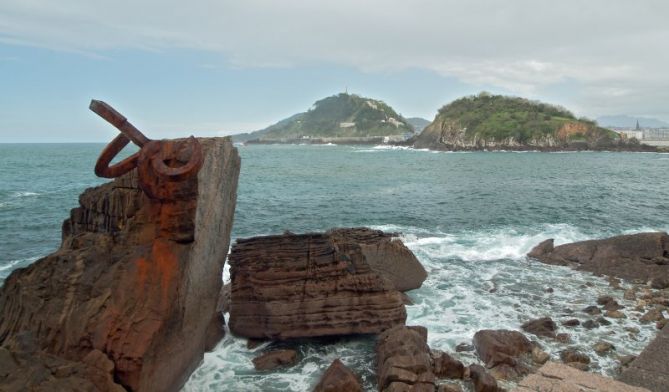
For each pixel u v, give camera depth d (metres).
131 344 7.06
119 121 7.34
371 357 10.27
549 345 10.73
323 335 10.91
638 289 14.83
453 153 135.75
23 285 7.90
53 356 6.98
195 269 8.34
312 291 10.96
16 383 6.34
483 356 9.98
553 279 15.98
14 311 7.80
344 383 8.34
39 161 88.19
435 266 17.45
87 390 6.55
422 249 20.00
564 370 6.55
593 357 10.13
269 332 10.84
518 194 39.12
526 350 10.26
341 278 11.05
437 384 8.70
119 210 8.41
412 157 111.06
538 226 25.56
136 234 7.84
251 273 11.12
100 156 7.45
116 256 7.80
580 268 17.19
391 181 51.56
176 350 8.15
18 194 39.50
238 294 11.18
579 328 11.74
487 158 105.44
